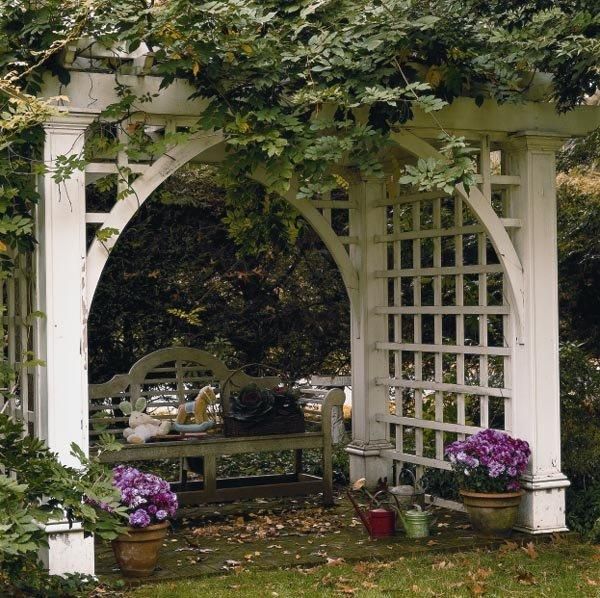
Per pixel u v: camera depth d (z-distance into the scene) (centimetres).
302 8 519
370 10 520
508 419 624
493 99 595
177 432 698
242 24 488
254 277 940
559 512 602
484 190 602
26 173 486
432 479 711
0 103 485
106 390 729
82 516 448
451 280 877
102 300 891
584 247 779
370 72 525
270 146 500
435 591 493
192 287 918
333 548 577
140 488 518
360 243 753
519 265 605
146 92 521
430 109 492
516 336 609
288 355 967
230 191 759
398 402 733
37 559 484
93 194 863
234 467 884
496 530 591
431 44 529
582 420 682
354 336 761
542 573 522
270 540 602
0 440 448
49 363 500
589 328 821
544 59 535
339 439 927
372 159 520
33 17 482
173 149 531
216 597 484
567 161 821
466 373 884
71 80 505
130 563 517
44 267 504
